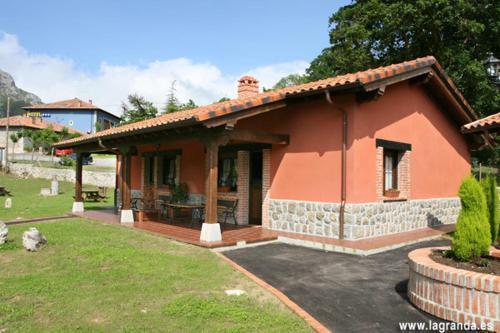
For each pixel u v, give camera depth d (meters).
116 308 4.46
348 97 8.66
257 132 9.08
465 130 8.46
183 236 8.84
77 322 4.08
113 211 14.76
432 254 5.23
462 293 4.16
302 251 7.85
